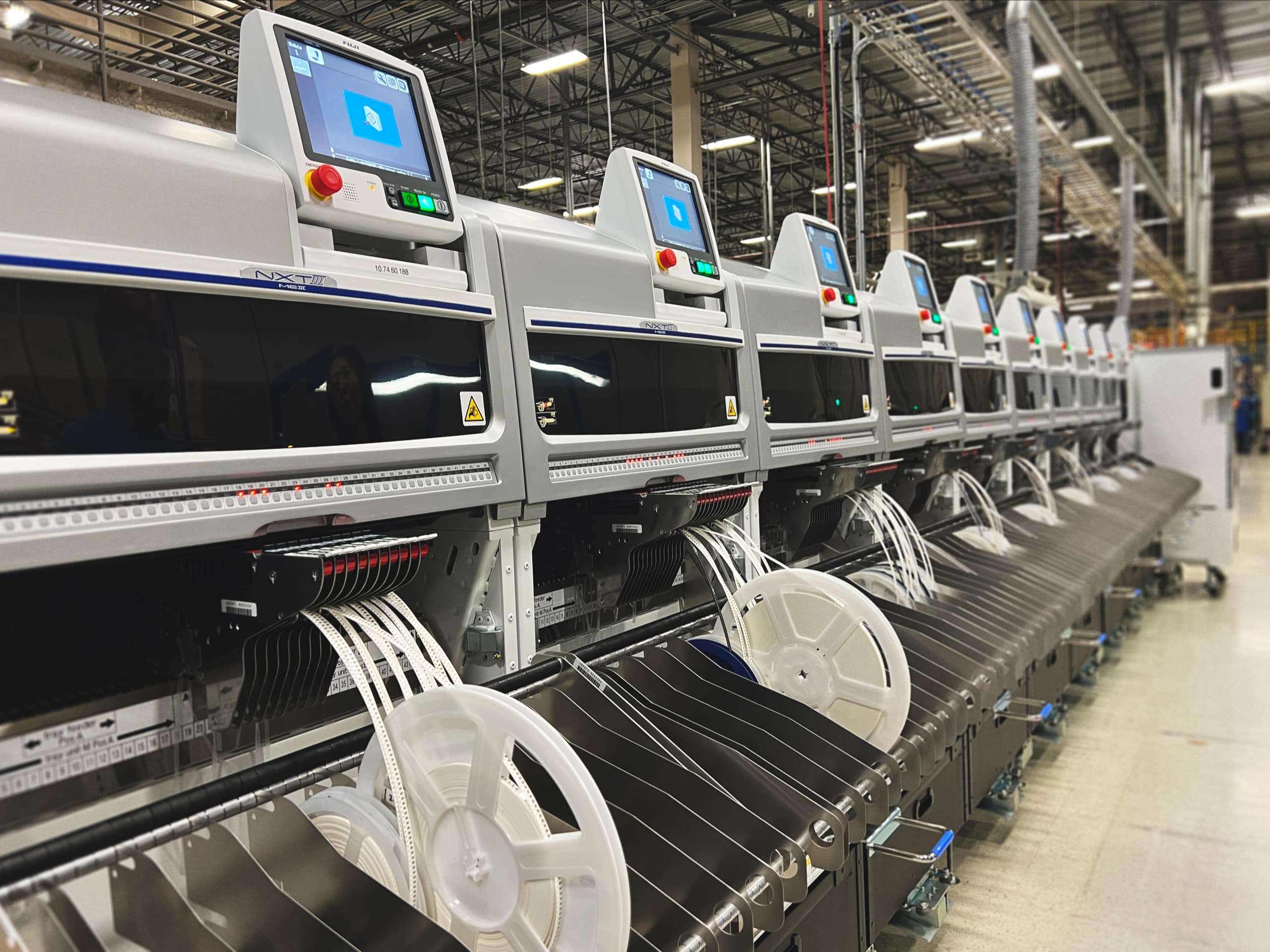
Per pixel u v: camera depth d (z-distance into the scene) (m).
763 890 1.44
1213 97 13.87
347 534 1.53
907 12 4.51
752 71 4.50
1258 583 7.46
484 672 1.79
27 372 1.06
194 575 1.40
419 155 1.62
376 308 1.50
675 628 2.23
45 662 1.43
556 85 4.12
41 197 1.06
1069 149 7.75
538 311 1.82
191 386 1.24
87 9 2.78
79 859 1.08
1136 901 2.70
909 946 2.47
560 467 1.87
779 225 5.64
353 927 1.18
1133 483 6.62
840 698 2.17
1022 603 3.13
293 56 1.44
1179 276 13.77
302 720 1.62
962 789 2.70
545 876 1.20
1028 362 5.19
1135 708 4.46
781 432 2.65
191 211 1.23
